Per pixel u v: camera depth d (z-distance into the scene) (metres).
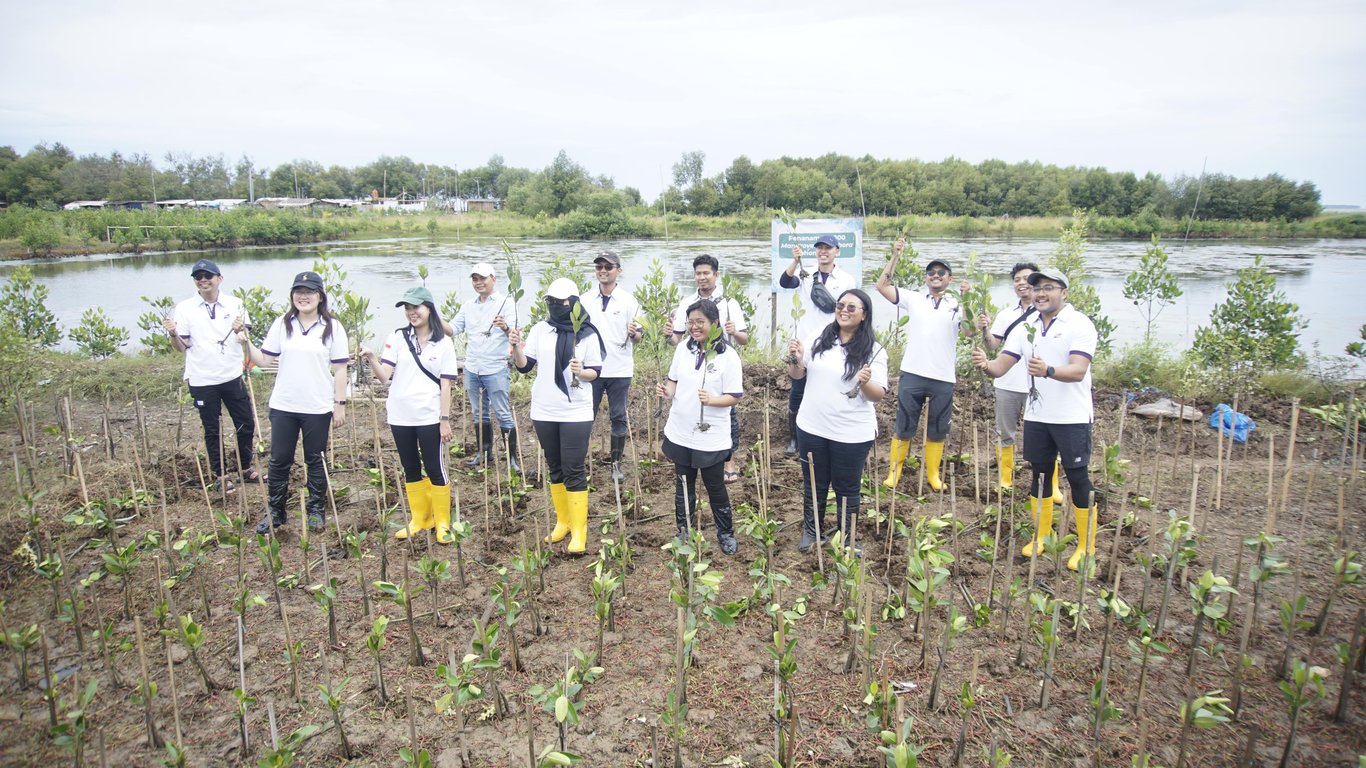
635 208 66.94
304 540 5.33
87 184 87.69
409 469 6.45
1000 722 4.23
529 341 6.33
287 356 6.41
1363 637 4.54
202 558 5.32
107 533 6.42
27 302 13.20
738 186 65.38
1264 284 10.77
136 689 4.54
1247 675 4.61
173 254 40.91
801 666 4.73
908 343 7.38
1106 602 4.32
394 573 5.93
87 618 5.25
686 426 5.85
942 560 4.29
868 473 7.45
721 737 4.14
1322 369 11.27
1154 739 4.09
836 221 11.23
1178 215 55.25
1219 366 10.66
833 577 5.75
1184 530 4.80
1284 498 5.61
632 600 5.53
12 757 3.96
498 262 34.94
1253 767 3.87
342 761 3.99
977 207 62.38
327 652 4.91
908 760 3.25
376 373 6.43
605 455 8.63
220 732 4.20
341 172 121.56
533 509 7.20
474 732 4.18
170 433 9.12
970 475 8.01
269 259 38.19
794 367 6.22
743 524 5.81
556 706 3.51
